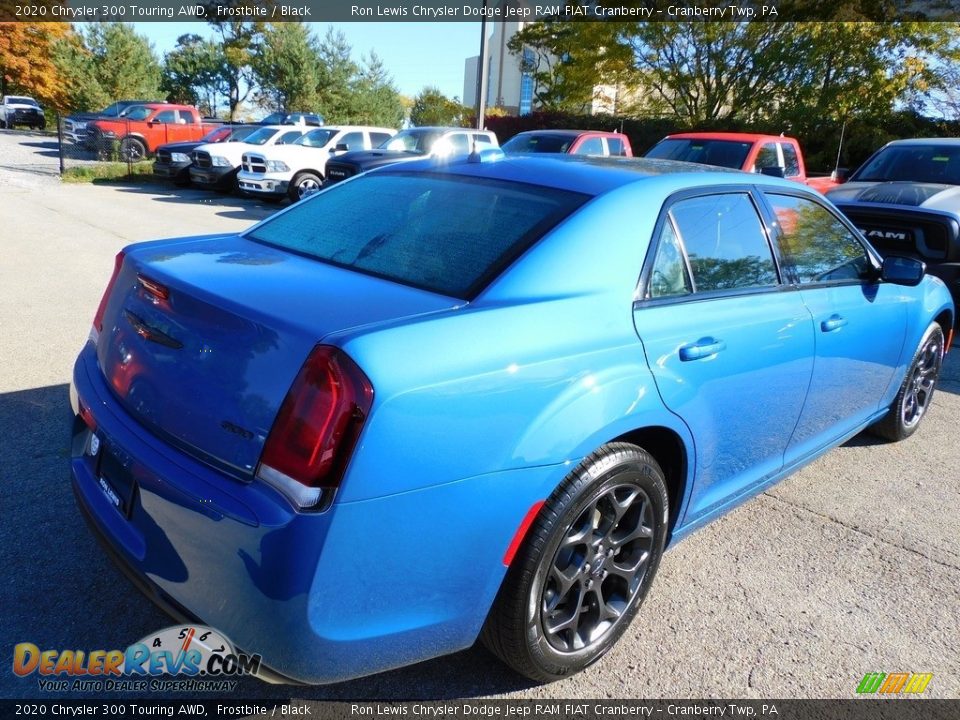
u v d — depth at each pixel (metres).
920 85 20.86
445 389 2.02
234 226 12.14
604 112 27.25
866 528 3.75
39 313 6.38
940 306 4.70
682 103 24.88
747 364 2.96
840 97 21.16
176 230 11.39
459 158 3.32
